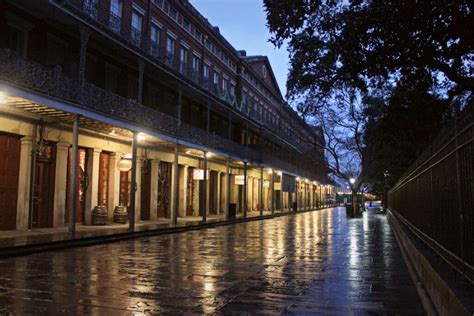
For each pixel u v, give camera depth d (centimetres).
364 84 845
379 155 2167
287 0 752
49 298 688
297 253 1297
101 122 1777
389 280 864
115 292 738
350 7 754
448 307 461
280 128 4891
